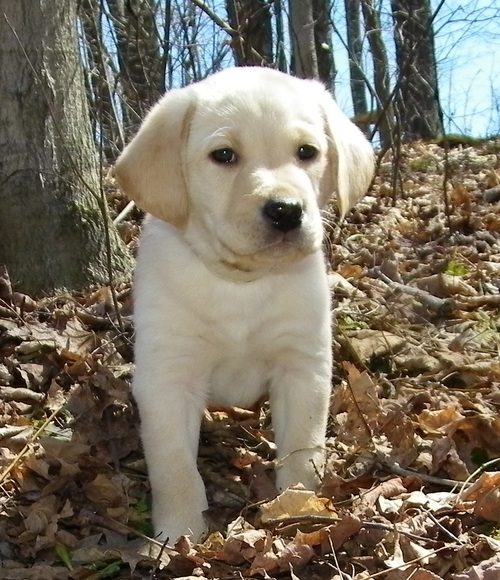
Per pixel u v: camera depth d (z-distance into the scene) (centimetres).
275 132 98
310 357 102
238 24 195
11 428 107
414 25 222
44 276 134
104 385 112
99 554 94
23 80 132
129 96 266
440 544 91
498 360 120
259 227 94
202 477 104
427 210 186
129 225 157
